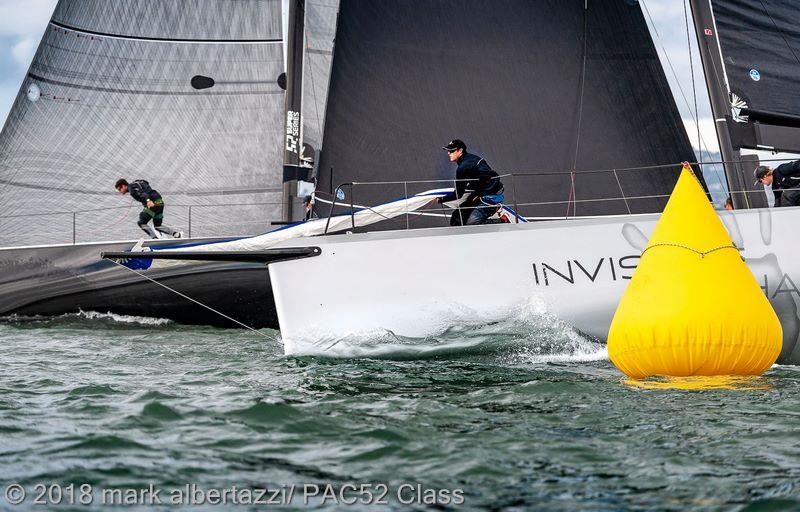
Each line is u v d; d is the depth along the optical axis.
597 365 15.60
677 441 10.33
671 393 12.75
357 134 22.91
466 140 22.78
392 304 16.17
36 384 14.01
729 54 19.88
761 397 12.41
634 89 22.53
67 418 11.48
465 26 22.83
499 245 16.25
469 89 22.80
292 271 16.30
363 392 13.25
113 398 12.84
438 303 16.14
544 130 22.64
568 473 9.33
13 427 10.96
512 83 22.70
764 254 16.33
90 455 9.93
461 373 14.87
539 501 8.59
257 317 24.38
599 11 22.58
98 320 25.08
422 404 12.34
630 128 22.47
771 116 19.98
